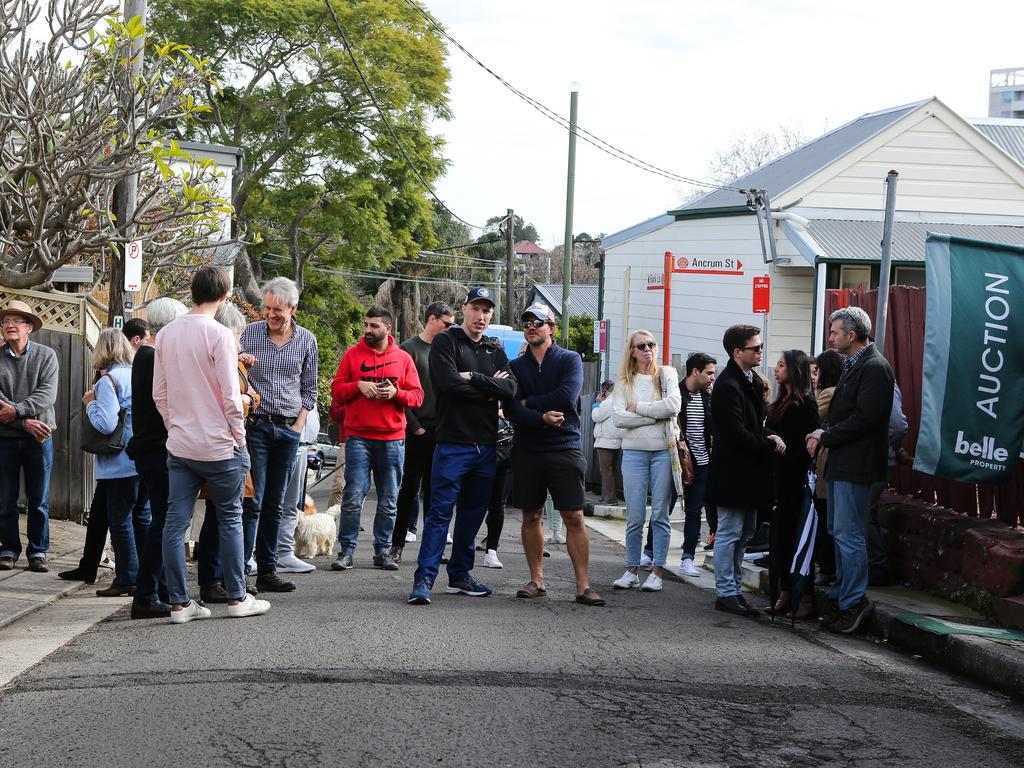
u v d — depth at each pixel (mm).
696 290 24109
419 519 15289
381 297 50875
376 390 9281
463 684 5770
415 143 37375
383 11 36156
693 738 5105
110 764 4500
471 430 8078
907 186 21250
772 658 6770
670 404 8969
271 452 8227
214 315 7117
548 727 5141
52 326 11812
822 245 19406
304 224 39281
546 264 95188
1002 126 26484
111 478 7840
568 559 11188
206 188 10922
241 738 4824
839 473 7637
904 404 9391
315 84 36062
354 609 7598
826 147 23422
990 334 7648
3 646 6398
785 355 8141
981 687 6371
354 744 4793
